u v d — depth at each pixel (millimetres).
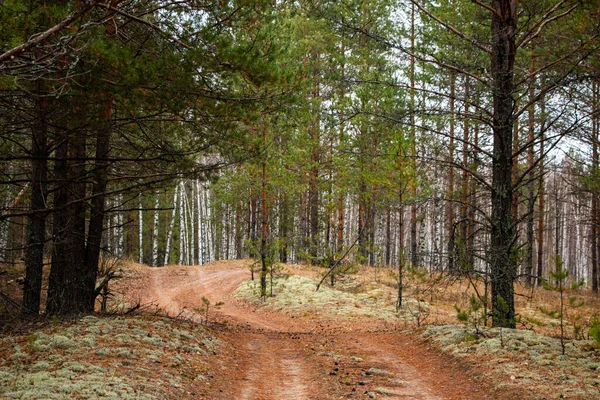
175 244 64188
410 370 9430
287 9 15156
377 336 13812
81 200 10445
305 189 28141
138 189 11578
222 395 7441
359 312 20094
